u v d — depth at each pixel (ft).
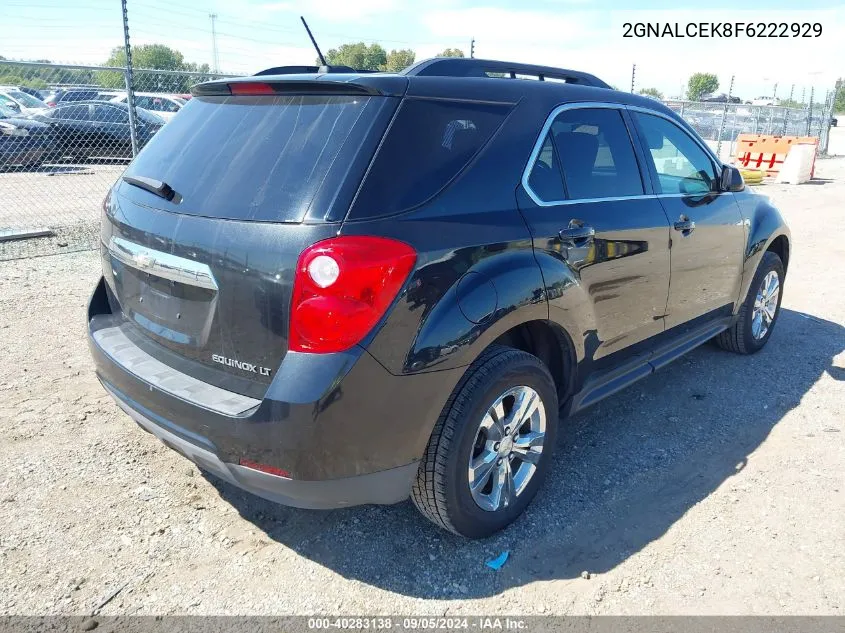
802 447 12.30
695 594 8.59
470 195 8.77
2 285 20.84
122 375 8.95
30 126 40.68
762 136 59.31
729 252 14.26
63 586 8.50
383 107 8.27
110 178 43.52
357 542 9.57
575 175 10.52
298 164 8.04
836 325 19.33
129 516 9.93
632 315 11.58
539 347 10.46
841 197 45.78
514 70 10.93
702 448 12.28
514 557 9.29
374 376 7.59
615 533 9.81
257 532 9.73
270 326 7.64
